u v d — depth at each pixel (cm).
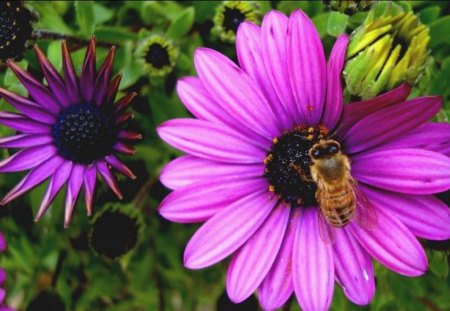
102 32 24
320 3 24
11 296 27
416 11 25
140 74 24
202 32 25
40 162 21
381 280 25
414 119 19
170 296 28
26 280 27
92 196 21
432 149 19
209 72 19
